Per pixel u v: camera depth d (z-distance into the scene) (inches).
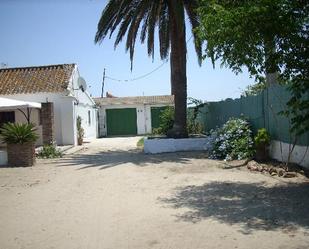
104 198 369.4
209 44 346.6
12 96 983.6
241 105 677.3
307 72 338.0
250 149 562.9
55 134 987.9
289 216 283.9
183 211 311.1
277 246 225.8
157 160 613.9
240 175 455.2
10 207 347.3
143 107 1534.2
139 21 722.2
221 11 328.2
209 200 344.2
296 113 410.0
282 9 320.5
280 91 498.3
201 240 241.4
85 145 1023.0
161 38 799.7
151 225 276.5
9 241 255.1
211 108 919.7
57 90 979.3
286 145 490.0
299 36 324.8
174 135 749.3
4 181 486.6
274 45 339.3
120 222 287.0
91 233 264.5
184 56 739.4
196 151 710.5
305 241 232.2
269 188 377.4
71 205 346.9
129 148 895.7
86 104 1232.8
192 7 693.3
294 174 422.9
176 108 749.9
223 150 596.1
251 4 324.8
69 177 499.8
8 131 618.2
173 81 748.0
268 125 550.0
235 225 269.0
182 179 448.5
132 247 234.4
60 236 261.0
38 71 1072.8
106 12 693.9
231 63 361.7
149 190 397.1
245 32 327.3
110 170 540.1
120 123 1534.2
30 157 623.5
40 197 385.7
